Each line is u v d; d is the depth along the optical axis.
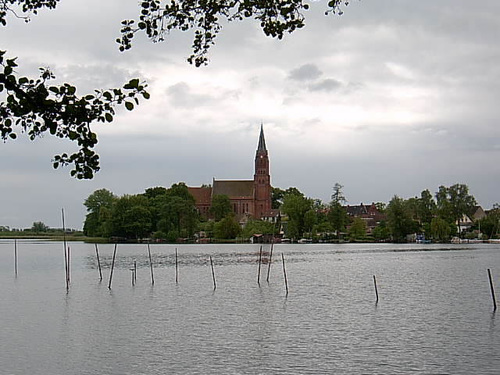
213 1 14.59
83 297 63.06
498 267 104.56
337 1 14.54
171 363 33.12
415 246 196.25
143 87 12.31
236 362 33.22
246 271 96.69
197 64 15.32
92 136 12.36
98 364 33.09
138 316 49.41
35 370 32.03
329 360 33.53
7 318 48.75
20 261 125.25
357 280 81.38
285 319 47.28
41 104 11.83
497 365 32.38
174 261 122.50
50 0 13.90
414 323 45.22
